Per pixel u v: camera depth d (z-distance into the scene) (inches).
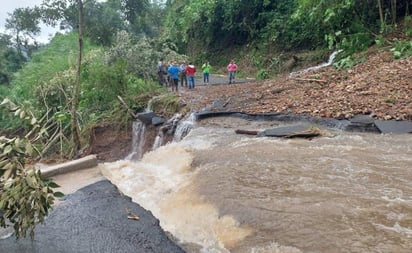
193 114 429.1
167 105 516.7
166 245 147.7
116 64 593.0
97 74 575.8
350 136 276.1
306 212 153.1
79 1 434.9
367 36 562.9
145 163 275.7
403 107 301.7
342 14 592.4
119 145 517.0
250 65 970.7
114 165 269.4
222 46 1155.3
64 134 548.7
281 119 354.3
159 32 1647.4
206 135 329.7
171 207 183.6
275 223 146.5
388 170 199.3
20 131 612.4
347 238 132.0
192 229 158.6
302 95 410.6
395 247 125.1
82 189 217.3
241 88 552.4
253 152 247.6
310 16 633.0
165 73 679.1
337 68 503.2
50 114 593.9
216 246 141.3
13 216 124.4
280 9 960.3
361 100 337.7
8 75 1211.2
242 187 184.7
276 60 849.5
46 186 126.6
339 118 313.0
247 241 138.8
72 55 737.0
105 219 175.2
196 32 1230.9
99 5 916.6
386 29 556.4
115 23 960.3
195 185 199.6
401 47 463.2
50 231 165.8
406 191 170.7
